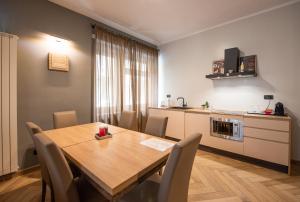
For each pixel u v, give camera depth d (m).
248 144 2.76
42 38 2.62
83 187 1.33
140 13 3.14
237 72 3.08
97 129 2.21
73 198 1.07
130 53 3.98
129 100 4.01
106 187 0.93
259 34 3.09
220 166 2.68
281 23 2.86
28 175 2.37
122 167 1.13
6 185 2.10
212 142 3.23
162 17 3.30
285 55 2.83
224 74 3.24
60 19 2.83
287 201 1.82
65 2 2.77
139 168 1.12
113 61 3.62
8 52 2.12
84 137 1.84
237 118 2.87
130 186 1.04
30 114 2.51
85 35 3.19
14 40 2.17
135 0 2.70
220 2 2.75
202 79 3.96
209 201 1.82
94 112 3.32
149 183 1.38
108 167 1.13
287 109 2.83
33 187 2.07
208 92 3.86
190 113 3.56
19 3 2.38
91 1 2.74
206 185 2.13
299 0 2.69
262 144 2.61
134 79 4.11
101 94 3.42
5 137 2.13
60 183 1.04
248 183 2.18
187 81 4.28
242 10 3.02
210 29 3.80
